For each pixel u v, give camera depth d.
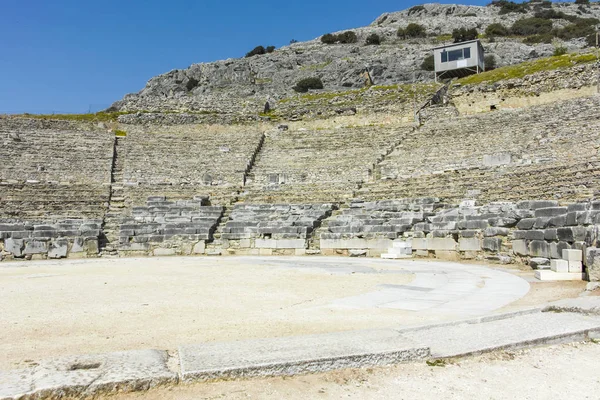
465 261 20.59
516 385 5.42
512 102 42.94
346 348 6.18
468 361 6.17
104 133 43.34
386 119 46.94
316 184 34.22
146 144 42.59
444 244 21.91
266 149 43.09
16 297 11.94
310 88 83.56
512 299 10.56
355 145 40.78
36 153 37.81
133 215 30.11
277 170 39.19
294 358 5.74
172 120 48.97
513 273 15.74
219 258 24.61
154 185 35.25
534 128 32.50
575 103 34.03
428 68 82.75
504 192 24.31
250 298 11.55
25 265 21.59
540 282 13.29
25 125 43.38
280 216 28.80
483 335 7.00
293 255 26.03
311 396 5.08
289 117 50.06
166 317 9.25
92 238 26.47
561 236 15.59
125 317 9.28
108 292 12.73
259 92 84.88
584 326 7.27
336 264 20.42
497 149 31.91
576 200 20.02
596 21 103.38
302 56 99.06
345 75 84.06
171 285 14.09
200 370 5.35
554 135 29.91
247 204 31.41
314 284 13.99
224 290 12.95
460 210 23.30
